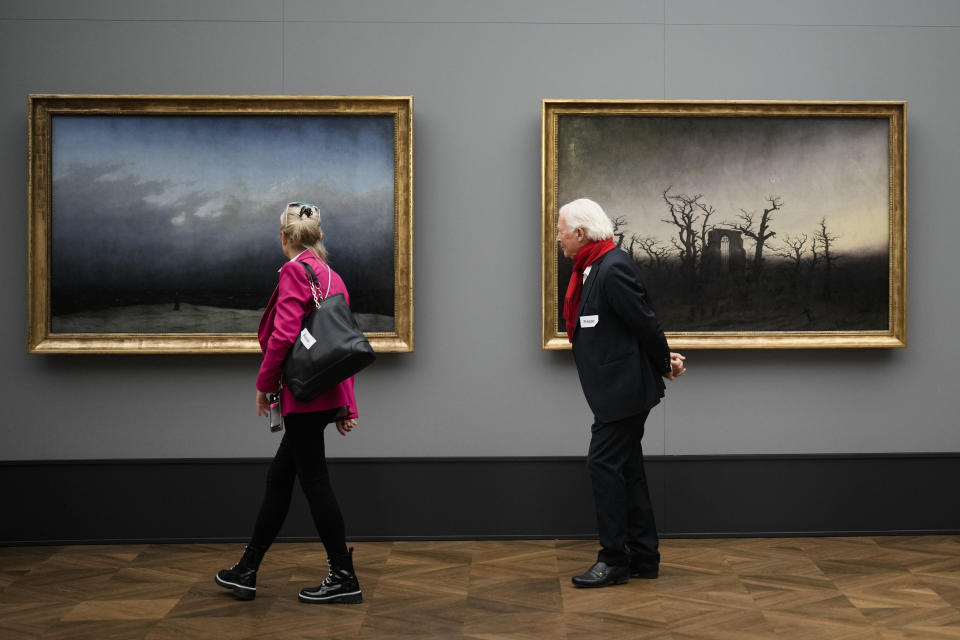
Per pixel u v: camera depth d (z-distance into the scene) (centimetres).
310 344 361
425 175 491
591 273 407
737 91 494
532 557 456
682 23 492
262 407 379
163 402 488
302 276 373
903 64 495
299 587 405
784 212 490
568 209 412
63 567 440
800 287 491
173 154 479
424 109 490
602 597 389
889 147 490
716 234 489
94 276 477
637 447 419
